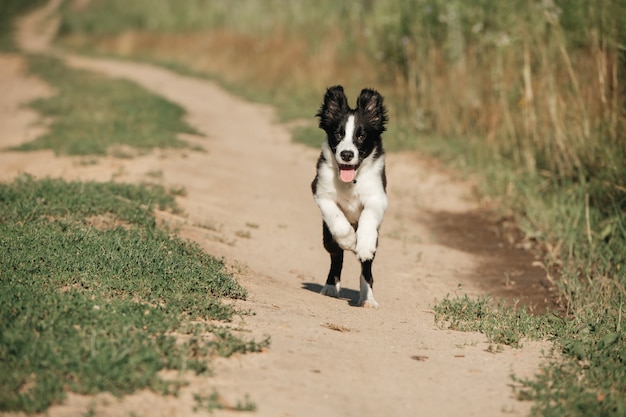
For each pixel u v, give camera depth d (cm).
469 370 656
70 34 6131
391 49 2406
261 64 3541
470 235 1388
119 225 1010
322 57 3120
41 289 693
